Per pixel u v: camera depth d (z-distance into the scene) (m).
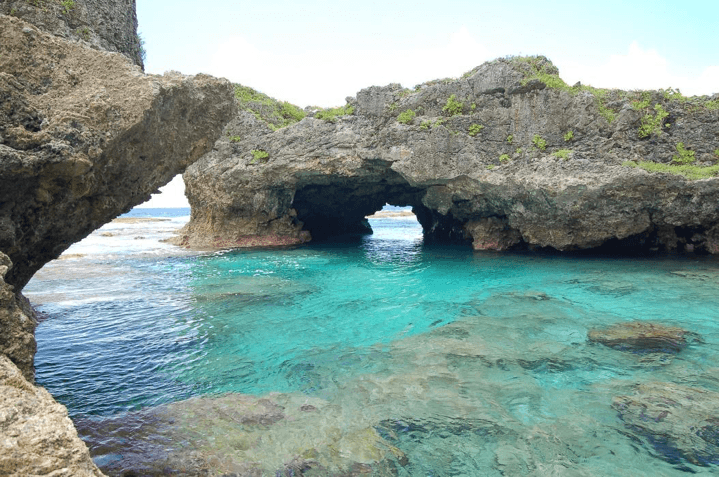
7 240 4.80
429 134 19.17
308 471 4.64
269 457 4.88
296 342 8.91
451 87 19.69
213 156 24.73
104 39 6.76
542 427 5.53
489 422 5.66
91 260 20.97
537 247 21.59
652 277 14.51
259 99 26.16
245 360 7.98
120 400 6.38
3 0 5.40
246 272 17.28
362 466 4.74
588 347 8.25
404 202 31.86
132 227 51.88
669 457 4.87
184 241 27.41
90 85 5.16
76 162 4.65
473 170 18.81
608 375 7.02
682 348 8.09
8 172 4.21
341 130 21.55
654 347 8.16
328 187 26.89
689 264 16.62
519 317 10.33
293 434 5.36
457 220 27.06
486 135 18.86
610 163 16.56
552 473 4.63
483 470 4.69
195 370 7.53
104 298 12.91
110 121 5.04
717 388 6.51
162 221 72.31
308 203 29.66
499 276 15.50
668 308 10.84
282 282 15.16
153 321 10.48
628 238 19.94
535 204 18.28
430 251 23.16
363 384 6.85
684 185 15.59
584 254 19.89
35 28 4.95
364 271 17.28
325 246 26.53
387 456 4.94
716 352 7.89
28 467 2.42
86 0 6.36
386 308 11.52
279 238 27.52
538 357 7.81
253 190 24.34
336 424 5.61
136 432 5.38
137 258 21.62
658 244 19.66
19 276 6.03
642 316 10.20
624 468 4.69
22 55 4.77
